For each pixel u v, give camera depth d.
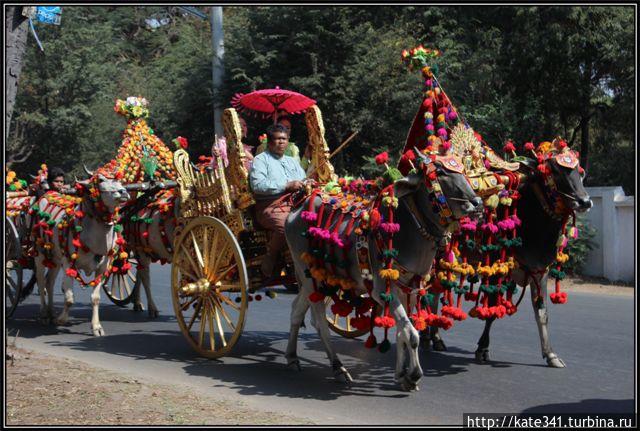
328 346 6.95
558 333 9.02
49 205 10.04
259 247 7.97
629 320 9.84
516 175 7.14
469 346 8.38
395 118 19.03
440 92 7.12
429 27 18.95
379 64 18.44
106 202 9.05
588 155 20.20
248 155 8.66
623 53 16.52
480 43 18.41
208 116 23.17
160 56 38.50
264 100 8.55
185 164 8.81
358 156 19.75
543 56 16.98
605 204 13.59
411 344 6.18
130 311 11.62
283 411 5.79
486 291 6.99
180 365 7.72
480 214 6.00
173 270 8.45
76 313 11.43
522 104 17.88
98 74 28.72
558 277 7.27
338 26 19.39
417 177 6.08
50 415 5.48
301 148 19.47
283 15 19.56
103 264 9.55
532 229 7.23
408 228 6.22
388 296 6.15
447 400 6.18
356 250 6.43
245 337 9.27
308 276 6.99
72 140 29.02
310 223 6.80
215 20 20.81
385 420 5.59
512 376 6.96
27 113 27.23
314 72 18.70
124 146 10.55
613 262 13.47
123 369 7.48
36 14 8.80
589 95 17.84
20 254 10.29
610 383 6.66
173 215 9.40
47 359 7.59
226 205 7.76
